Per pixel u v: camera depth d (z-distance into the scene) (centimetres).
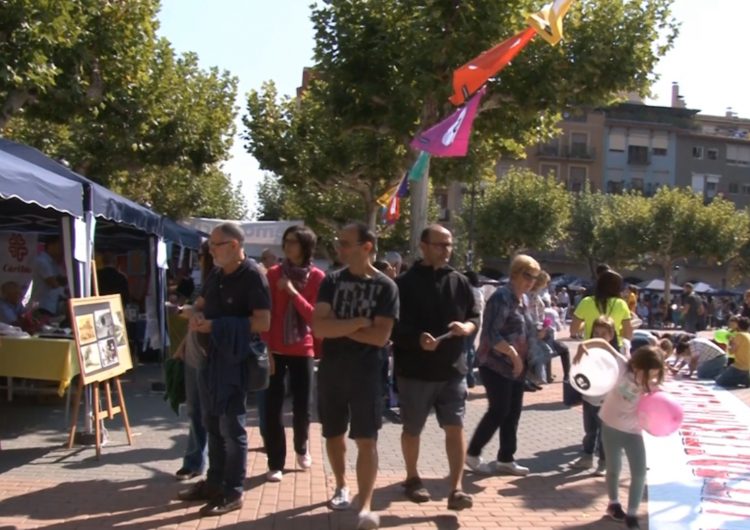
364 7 1371
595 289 750
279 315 632
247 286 545
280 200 5206
